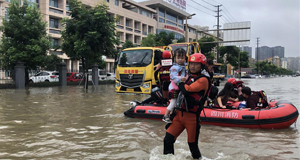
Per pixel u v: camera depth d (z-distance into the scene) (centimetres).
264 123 588
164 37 4153
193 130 350
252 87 2292
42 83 2242
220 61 5862
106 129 585
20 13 2119
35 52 2048
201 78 335
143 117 707
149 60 1184
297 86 2469
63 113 799
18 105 975
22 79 1973
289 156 400
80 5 2219
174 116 362
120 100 1159
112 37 2195
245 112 612
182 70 375
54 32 4078
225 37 3177
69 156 398
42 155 404
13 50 1961
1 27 2031
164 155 367
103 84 2844
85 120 689
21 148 439
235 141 491
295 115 597
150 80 1173
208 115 643
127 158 388
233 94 736
